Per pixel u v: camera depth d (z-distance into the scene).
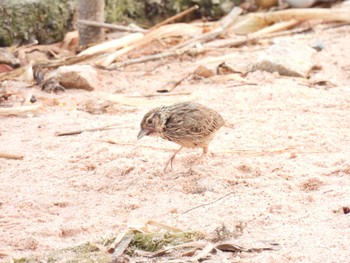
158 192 10.40
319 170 10.91
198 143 10.88
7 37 17.38
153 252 8.70
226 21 18.70
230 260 8.37
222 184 10.47
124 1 18.92
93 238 9.12
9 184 10.75
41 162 11.50
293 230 9.05
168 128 10.70
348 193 10.07
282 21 18.72
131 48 16.91
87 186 10.66
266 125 12.80
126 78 15.76
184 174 10.82
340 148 11.78
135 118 13.41
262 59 15.66
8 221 9.58
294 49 16.05
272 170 10.95
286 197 10.01
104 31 18.31
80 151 11.84
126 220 9.58
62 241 9.12
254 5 19.94
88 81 15.09
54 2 17.77
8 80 15.62
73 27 18.17
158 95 14.60
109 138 12.34
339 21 18.84
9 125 13.25
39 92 15.03
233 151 11.54
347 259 8.26
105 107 13.93
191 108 10.80
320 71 15.87
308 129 12.58
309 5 19.52
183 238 8.91
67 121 13.36
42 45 17.61
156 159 11.41
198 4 19.55
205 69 15.52
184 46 17.38
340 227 9.09
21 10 17.44
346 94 14.27
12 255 8.70
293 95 14.24
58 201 10.15
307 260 8.28
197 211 9.70
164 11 19.33
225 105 13.84
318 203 9.88
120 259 8.47
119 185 10.63
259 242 8.73
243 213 9.57
